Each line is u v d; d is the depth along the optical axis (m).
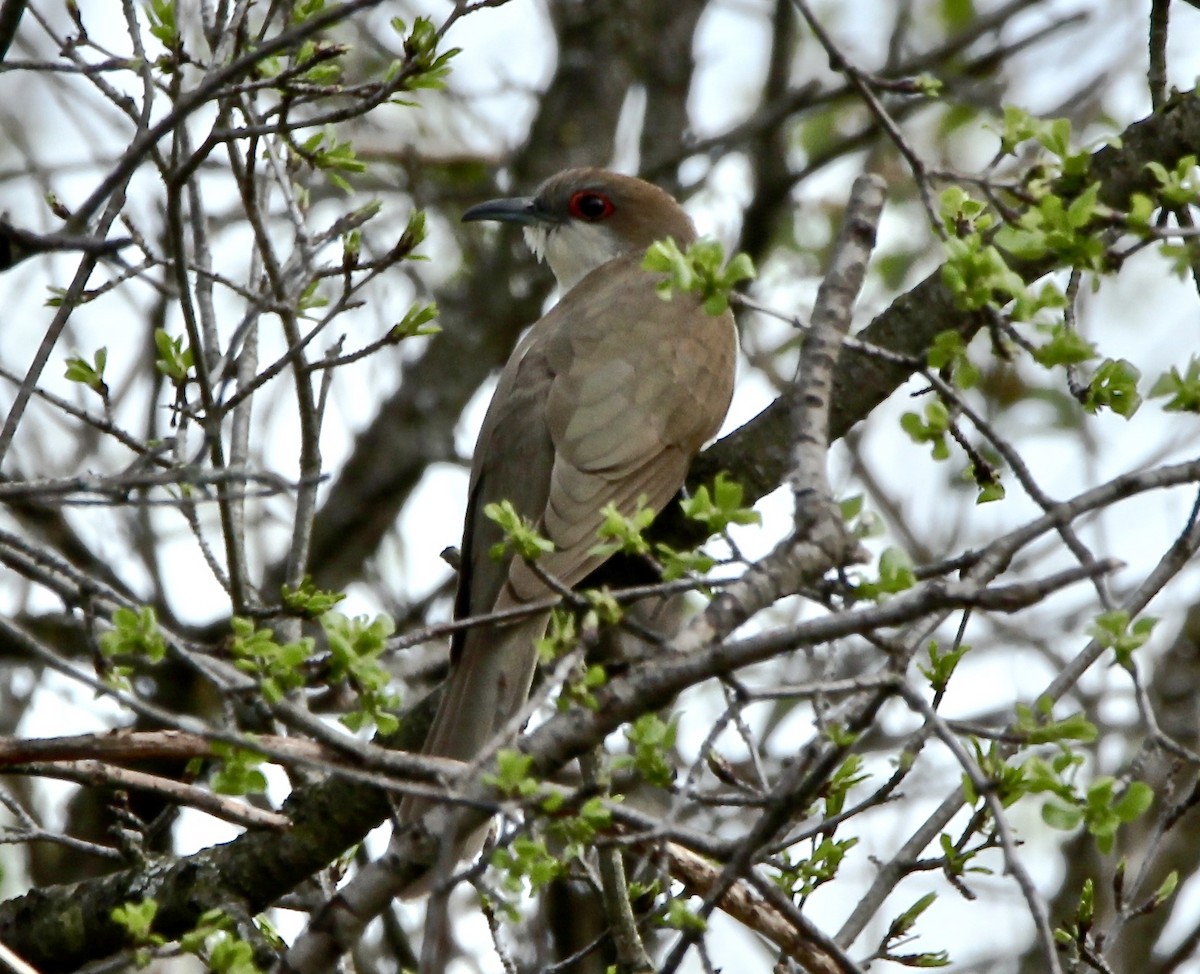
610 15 20.16
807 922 6.89
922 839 8.82
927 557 17.28
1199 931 14.65
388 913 13.92
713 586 7.03
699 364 12.57
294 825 9.68
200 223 10.75
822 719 6.96
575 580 10.90
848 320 7.61
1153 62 10.75
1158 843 8.82
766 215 18.56
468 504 12.47
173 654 7.32
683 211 16.42
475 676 10.44
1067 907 15.31
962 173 7.31
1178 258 7.14
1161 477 6.71
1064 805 6.73
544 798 6.51
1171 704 15.84
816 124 20.38
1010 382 17.47
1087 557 6.57
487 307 19.22
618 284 13.65
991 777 7.09
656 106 19.92
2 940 10.02
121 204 9.38
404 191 18.91
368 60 18.69
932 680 8.11
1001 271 6.84
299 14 9.45
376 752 6.95
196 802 9.16
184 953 7.61
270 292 9.16
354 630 7.20
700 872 9.07
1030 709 6.99
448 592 16.80
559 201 16.12
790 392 11.69
